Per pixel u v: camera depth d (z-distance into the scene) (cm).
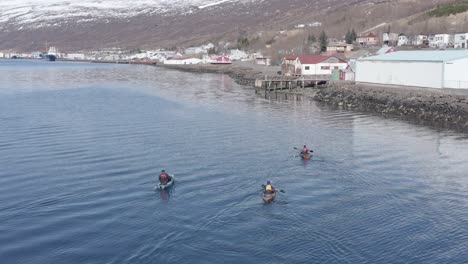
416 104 7250
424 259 2780
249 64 19762
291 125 6519
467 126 6269
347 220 3275
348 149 5134
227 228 3166
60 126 6525
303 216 3341
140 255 2853
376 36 19300
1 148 5309
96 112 7725
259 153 4991
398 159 4728
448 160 4684
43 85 12662
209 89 11481
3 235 3156
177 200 3678
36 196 3828
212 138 5694
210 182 4084
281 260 2758
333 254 2822
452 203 3578
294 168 4459
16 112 7762
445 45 15625
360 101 8356
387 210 3444
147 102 8925
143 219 3338
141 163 4672
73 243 3025
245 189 3903
